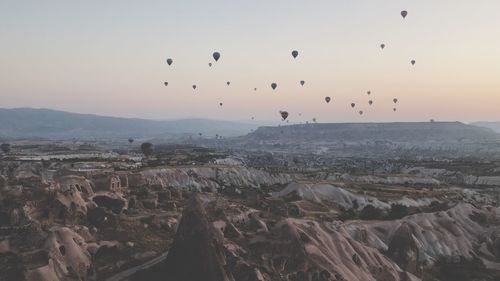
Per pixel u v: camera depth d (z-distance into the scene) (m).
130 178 108.25
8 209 64.69
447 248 101.75
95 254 60.62
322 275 68.94
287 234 73.75
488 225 121.38
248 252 69.56
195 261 55.59
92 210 71.06
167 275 55.84
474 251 105.94
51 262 54.31
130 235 68.38
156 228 73.50
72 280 54.22
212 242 58.78
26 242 58.12
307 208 115.31
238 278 60.31
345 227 94.50
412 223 103.56
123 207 79.38
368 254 82.75
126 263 60.69
